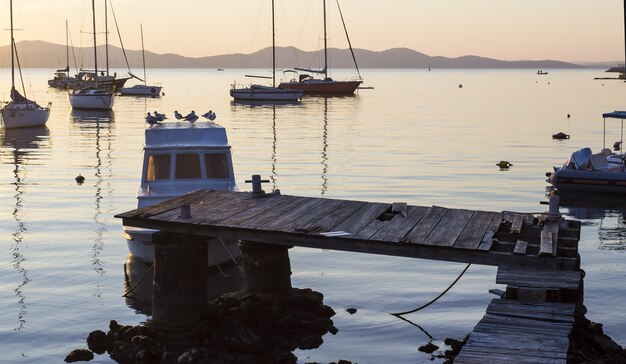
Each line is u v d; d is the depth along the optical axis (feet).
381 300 59.36
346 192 109.29
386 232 45.16
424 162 143.74
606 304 58.34
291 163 141.49
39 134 203.82
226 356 45.62
